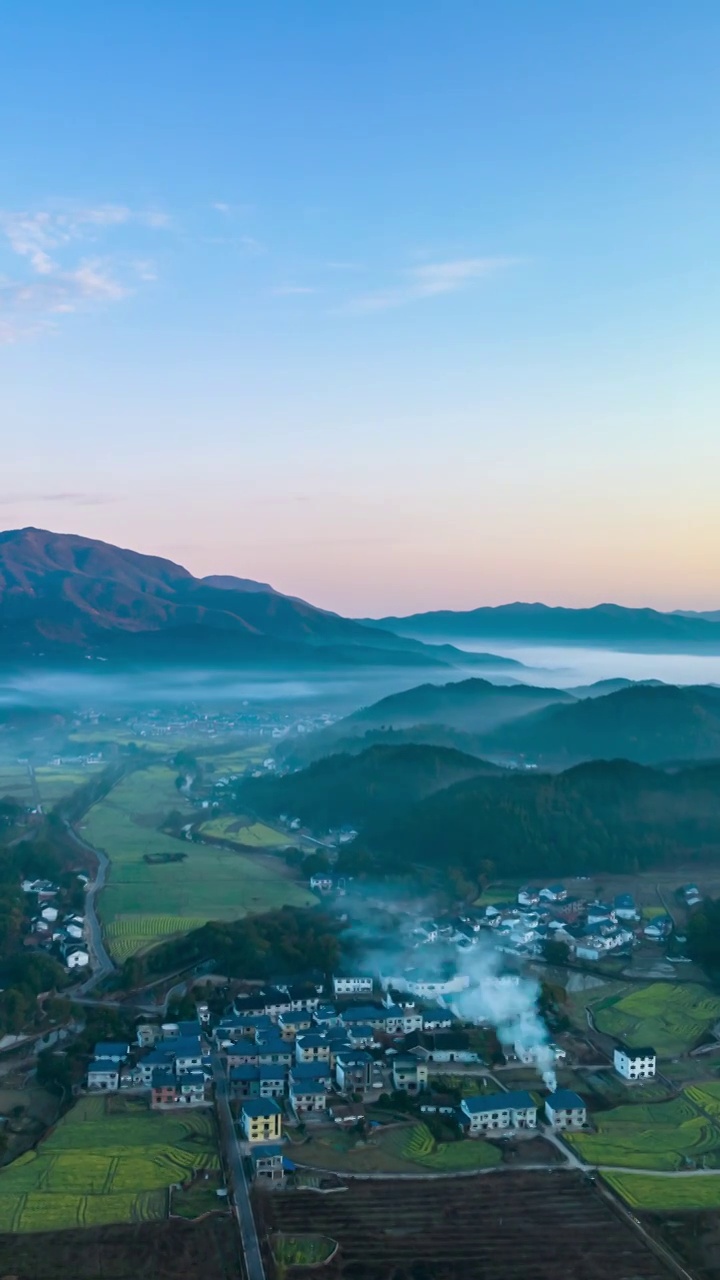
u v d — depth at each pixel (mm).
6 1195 151625
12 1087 193500
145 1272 133250
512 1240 141000
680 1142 170500
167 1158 163125
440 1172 159750
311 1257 136625
